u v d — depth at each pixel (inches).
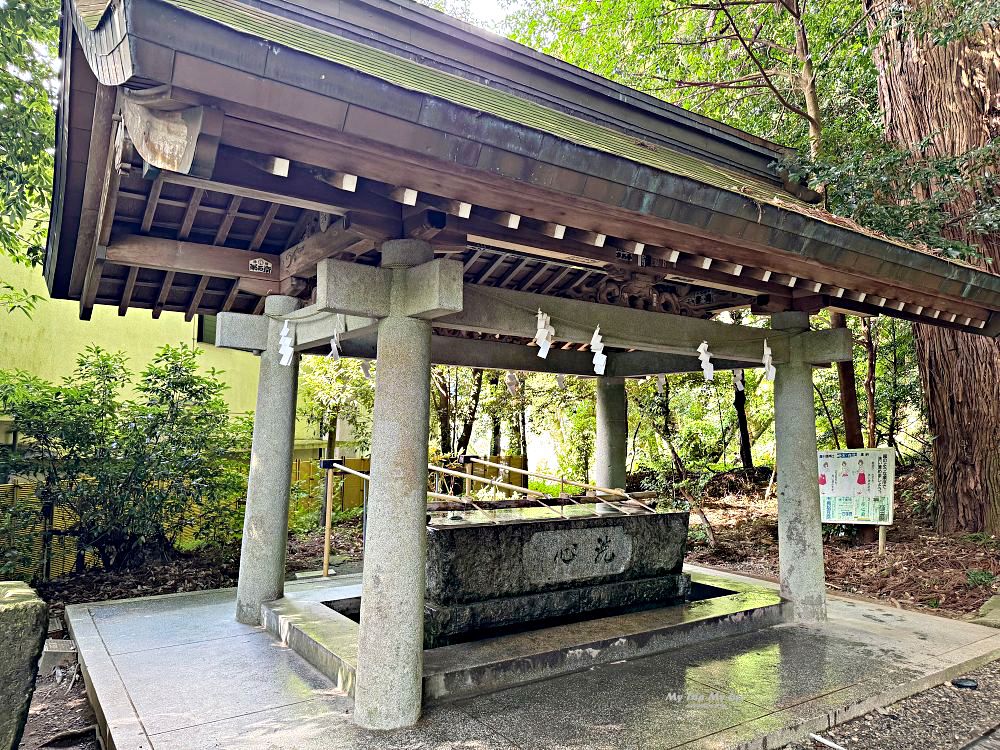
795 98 387.5
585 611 185.9
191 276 178.1
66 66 95.5
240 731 116.7
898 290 176.7
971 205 270.7
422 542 125.1
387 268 126.7
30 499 239.3
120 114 92.3
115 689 135.4
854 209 254.2
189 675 143.8
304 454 474.0
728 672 150.9
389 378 125.0
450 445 419.5
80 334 335.9
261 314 195.5
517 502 213.9
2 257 302.5
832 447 433.7
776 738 121.0
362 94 78.5
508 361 243.9
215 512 266.7
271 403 188.5
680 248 137.2
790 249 138.6
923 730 129.4
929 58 297.1
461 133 88.3
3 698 80.2
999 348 273.0
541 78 202.8
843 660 159.8
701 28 409.1
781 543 199.8
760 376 505.0
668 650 167.5
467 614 162.7
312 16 154.1
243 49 69.6
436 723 122.2
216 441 269.7
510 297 147.6
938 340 294.4
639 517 201.2
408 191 99.3
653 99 228.1
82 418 237.9
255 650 160.2
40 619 83.7
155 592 235.6
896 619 198.5
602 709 129.4
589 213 114.9
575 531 185.8
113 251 140.3
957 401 287.9
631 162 106.6
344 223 121.7
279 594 189.5
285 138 84.1
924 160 270.4
